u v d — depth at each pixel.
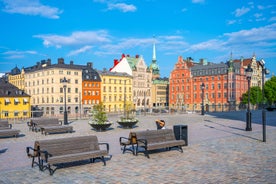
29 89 98.31
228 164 11.25
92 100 93.94
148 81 114.75
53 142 10.41
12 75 111.56
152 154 13.24
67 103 88.12
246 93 93.75
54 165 11.16
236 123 30.38
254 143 16.41
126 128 25.28
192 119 36.81
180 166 10.94
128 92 105.19
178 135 15.16
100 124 22.78
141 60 112.06
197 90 105.94
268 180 9.09
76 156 10.34
